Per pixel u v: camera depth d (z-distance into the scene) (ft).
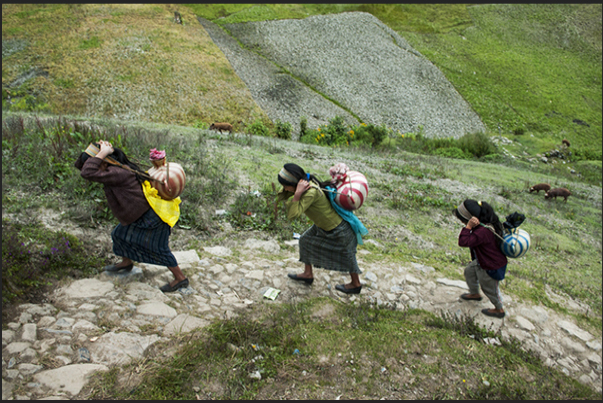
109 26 145.79
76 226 15.65
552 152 135.85
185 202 20.59
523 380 11.93
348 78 164.76
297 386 9.87
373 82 166.61
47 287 11.53
